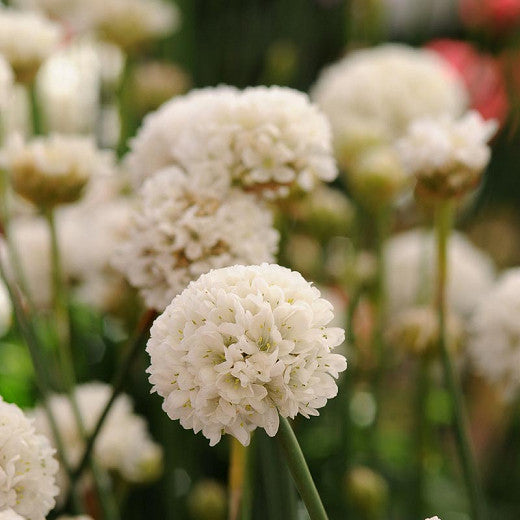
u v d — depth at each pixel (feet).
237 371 0.94
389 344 1.49
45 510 1.01
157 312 1.11
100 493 1.20
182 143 1.15
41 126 1.57
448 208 1.19
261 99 1.15
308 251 1.52
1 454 1.00
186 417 0.96
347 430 1.43
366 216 1.55
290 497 1.13
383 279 1.46
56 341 1.47
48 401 1.17
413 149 1.18
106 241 1.39
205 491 1.34
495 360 1.35
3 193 1.28
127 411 1.33
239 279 0.96
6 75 1.22
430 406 1.49
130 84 1.68
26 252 1.47
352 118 1.63
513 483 1.59
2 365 1.49
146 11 1.69
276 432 0.96
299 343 0.95
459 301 1.60
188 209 1.11
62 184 1.21
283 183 1.14
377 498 1.35
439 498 1.56
